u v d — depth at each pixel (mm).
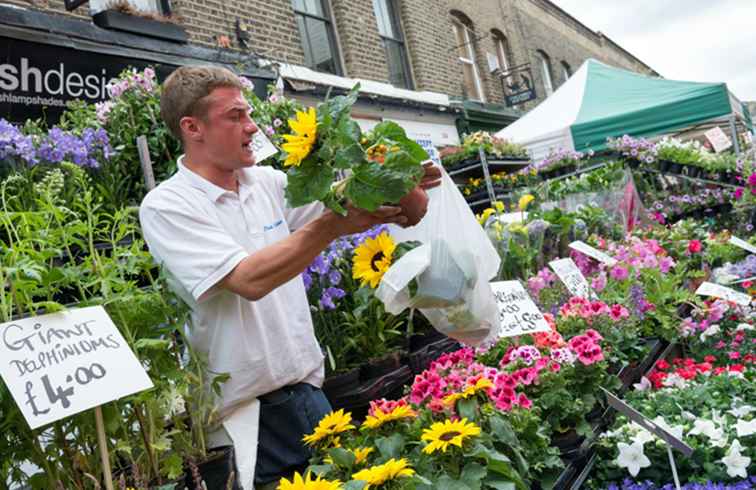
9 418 1728
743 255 6637
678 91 10047
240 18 7242
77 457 1845
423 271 2258
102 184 3381
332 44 9320
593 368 2873
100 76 5109
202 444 2031
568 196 6793
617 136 9812
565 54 19047
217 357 2104
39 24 4734
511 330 2961
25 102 4699
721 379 3330
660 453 2691
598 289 4141
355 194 1796
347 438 2143
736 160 9984
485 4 14320
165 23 5676
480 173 9094
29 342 1623
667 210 9133
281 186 2408
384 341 3396
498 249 4230
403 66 11164
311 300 3248
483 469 1877
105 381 1686
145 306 1985
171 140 3807
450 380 2531
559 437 2654
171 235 2031
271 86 4617
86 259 2010
